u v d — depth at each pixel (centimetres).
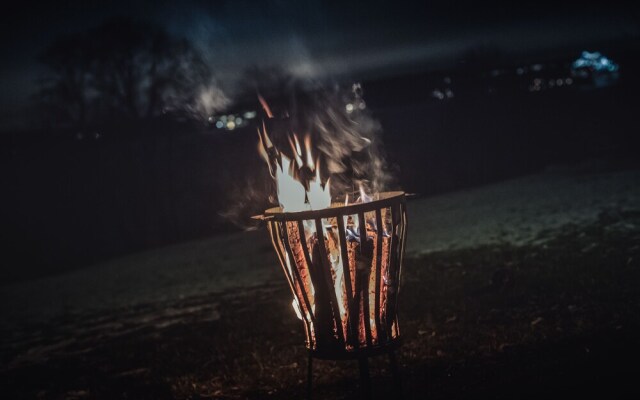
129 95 1688
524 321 457
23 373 568
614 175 1212
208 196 1480
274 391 405
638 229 702
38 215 1441
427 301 553
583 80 1791
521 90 1694
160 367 504
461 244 839
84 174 1479
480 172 1582
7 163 1438
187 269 1054
